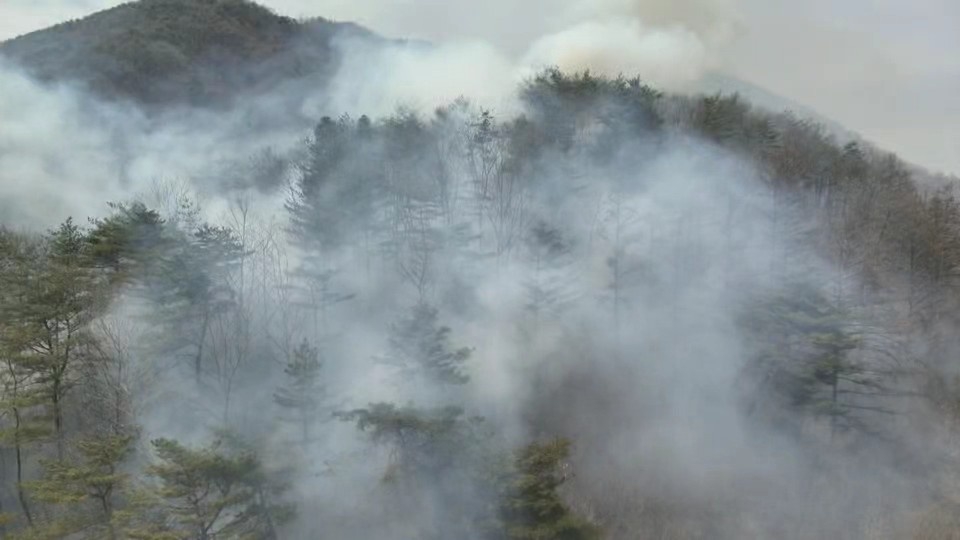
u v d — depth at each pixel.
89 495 21.25
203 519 19.11
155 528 19.25
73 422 29.12
